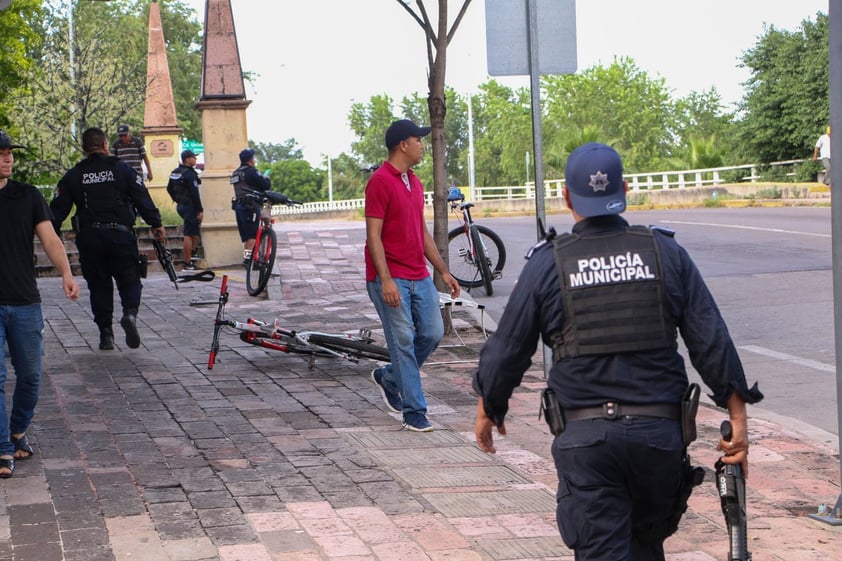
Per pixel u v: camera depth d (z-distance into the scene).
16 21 27.86
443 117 10.77
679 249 3.59
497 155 99.38
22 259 6.22
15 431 6.38
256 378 8.99
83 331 11.54
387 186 7.07
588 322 3.49
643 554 3.78
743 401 3.56
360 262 17.92
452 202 14.73
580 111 80.56
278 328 9.46
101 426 7.27
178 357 9.95
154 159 26.69
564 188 3.71
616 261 3.52
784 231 21.27
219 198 19.11
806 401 8.17
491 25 7.95
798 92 40.62
